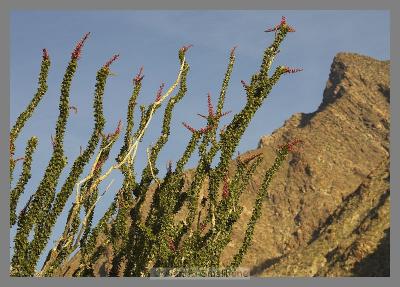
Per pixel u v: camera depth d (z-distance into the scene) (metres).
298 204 179.62
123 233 18.80
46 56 17.45
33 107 17.20
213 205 17.61
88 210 17.44
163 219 18.16
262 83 17.73
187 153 18.58
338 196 180.38
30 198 16.64
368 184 124.31
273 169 18.80
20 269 16.27
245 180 18.19
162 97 19.44
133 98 19.44
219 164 17.70
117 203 19.06
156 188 18.95
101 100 17.50
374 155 198.12
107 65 17.47
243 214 167.62
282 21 17.88
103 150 17.52
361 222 112.62
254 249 160.25
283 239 168.88
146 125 19.17
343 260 99.75
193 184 18.27
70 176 17.02
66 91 16.67
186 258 17.25
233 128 17.75
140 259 18.11
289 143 18.89
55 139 16.67
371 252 95.62
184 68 20.00
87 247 18.19
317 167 188.88
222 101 18.75
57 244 16.83
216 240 17.31
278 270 113.12
